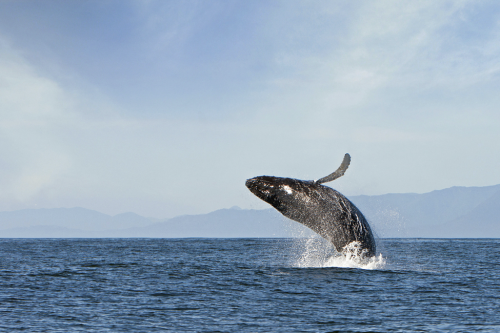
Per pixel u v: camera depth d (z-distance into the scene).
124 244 195.62
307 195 49.00
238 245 175.62
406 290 42.66
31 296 41.25
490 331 28.17
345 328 29.11
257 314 33.06
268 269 62.62
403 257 91.25
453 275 54.56
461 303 36.69
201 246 164.62
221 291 43.09
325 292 41.66
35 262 80.31
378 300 37.97
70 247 158.00
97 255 103.50
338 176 46.91
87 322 30.92
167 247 155.38
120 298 39.97
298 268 61.41
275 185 49.72
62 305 36.84
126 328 29.30
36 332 28.41
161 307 35.81
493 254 104.19
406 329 28.80
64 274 59.19
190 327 29.48
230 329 28.94
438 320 31.03
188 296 40.62
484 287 44.66
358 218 49.75
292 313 33.31
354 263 54.09
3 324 30.34
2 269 66.25
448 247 154.50
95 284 49.03
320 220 49.31
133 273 59.94
